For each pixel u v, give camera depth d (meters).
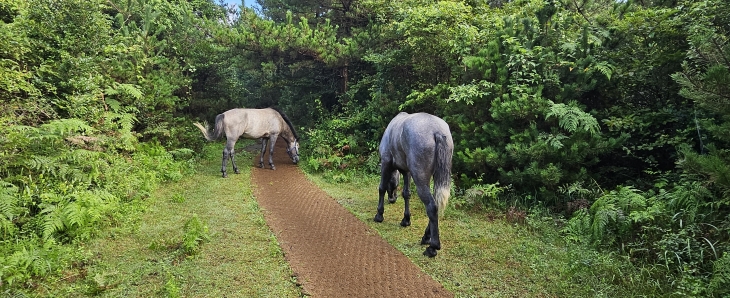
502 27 7.77
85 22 7.05
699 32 4.82
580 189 5.34
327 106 16.59
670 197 4.47
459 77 8.09
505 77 6.36
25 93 6.17
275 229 5.08
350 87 13.00
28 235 4.12
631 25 5.98
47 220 4.11
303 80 16.38
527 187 6.17
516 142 5.83
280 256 4.22
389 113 9.44
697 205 4.06
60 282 3.48
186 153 9.20
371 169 8.73
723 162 3.52
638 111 5.77
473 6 9.49
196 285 3.53
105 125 6.85
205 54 11.89
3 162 4.61
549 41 6.75
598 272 3.76
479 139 6.55
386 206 6.29
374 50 11.68
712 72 3.37
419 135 4.29
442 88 7.68
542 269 3.92
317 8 15.76
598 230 4.34
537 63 6.25
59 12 6.74
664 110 5.51
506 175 5.99
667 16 5.77
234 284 3.58
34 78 6.07
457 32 8.02
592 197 5.47
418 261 4.17
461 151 6.51
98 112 6.74
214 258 4.10
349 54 11.91
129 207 5.34
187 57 11.28
